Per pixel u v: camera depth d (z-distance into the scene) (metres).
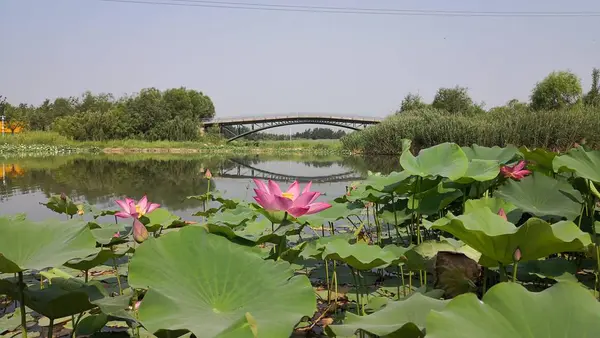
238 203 5.21
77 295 1.77
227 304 1.68
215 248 1.89
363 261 2.32
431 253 2.69
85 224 2.09
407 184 3.72
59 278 2.33
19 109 51.25
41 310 1.83
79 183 12.06
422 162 3.50
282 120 55.72
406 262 2.53
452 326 1.27
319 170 18.88
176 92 57.41
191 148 46.12
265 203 2.54
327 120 55.09
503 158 4.23
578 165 3.17
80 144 43.97
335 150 45.59
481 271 2.76
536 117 21.83
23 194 9.48
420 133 26.56
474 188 3.86
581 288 1.36
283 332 1.53
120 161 25.02
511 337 1.25
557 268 2.75
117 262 4.08
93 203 7.98
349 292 3.30
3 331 2.64
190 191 10.05
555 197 3.34
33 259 1.84
